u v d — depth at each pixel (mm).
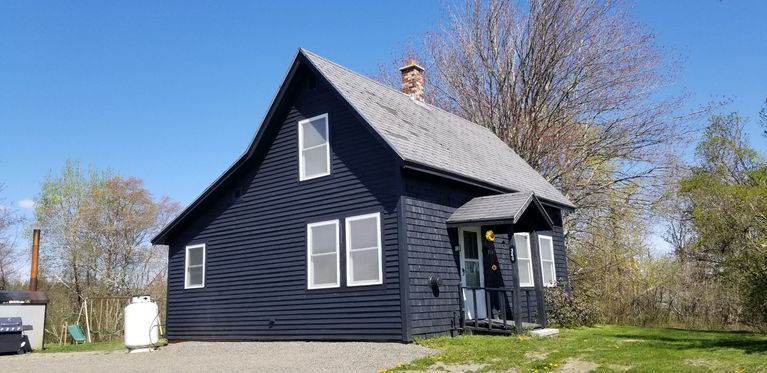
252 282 15695
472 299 14828
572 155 28953
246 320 15609
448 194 14703
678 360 9383
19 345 16672
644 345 11328
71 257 36031
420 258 13203
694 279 22719
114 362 12289
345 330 13469
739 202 12141
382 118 14750
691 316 21906
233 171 16297
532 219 15062
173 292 17656
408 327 12422
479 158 17453
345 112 14594
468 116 31406
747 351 10078
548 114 29547
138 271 38375
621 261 29547
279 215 15438
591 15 28844
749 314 15000
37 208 37188
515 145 29484
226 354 12523
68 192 37938
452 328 13648
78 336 21750
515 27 30375
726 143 22297
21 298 18297
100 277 36344
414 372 9406
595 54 28750
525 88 29703
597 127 29078
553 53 29125
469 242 15336
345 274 13688
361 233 13633
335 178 14414
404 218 12992
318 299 14133
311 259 14477
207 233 17141
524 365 9492
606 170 29516
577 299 18141
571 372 8977
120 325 29453
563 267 19516
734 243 12414
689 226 25031
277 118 15875
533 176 20328
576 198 29266
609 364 9242
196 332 16766
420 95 20031
